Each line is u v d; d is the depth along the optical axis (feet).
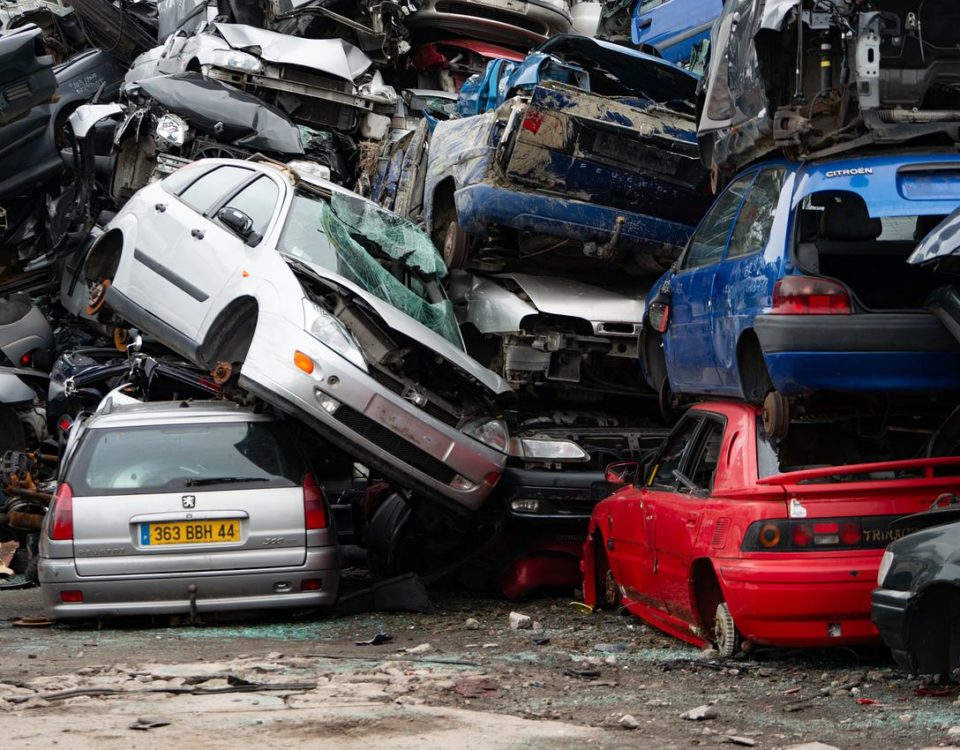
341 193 39.55
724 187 32.86
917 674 21.12
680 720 19.90
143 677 23.06
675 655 26.55
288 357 33.32
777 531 23.27
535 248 41.22
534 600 37.01
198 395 41.70
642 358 36.99
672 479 28.71
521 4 64.75
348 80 56.75
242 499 31.14
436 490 34.35
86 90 60.18
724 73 31.42
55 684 22.18
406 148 49.21
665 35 59.26
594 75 43.55
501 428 35.45
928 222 28.32
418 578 34.55
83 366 48.52
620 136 39.27
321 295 35.29
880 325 24.61
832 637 23.12
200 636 29.94
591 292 40.81
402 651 27.43
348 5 61.41
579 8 71.05
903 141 26.61
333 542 32.01
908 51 28.37
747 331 27.04
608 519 32.40
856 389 24.79
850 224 28.19
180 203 40.19
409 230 40.04
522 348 39.75
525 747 17.52
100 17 72.49
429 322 37.55
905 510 23.26
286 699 20.90
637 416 42.60
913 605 20.63
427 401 34.60
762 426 25.76
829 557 23.11
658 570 27.94
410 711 19.89
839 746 18.02
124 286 40.37
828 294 24.85
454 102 62.03
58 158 53.52
